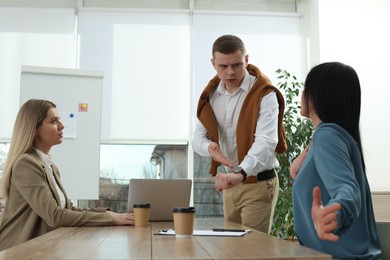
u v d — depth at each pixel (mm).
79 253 1112
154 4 5309
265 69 5250
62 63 5023
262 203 2277
